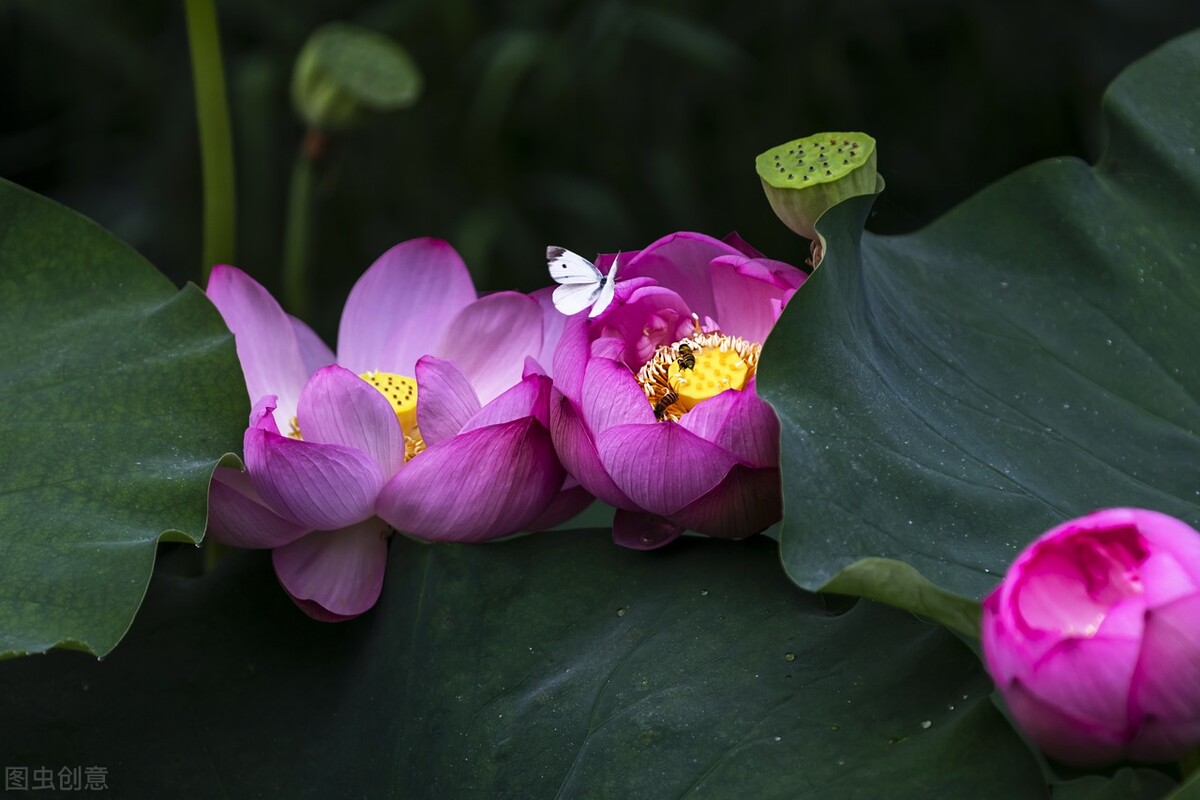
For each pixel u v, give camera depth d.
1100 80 4.83
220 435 2.46
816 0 5.41
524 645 2.44
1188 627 2.23
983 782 2.32
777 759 2.35
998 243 2.56
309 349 2.59
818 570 2.31
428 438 2.46
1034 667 2.25
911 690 2.36
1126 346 2.51
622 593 2.44
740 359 2.47
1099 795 2.32
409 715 2.43
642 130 5.61
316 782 2.43
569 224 5.58
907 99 5.54
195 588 2.51
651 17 5.07
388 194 5.52
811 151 2.47
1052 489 2.41
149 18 5.57
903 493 2.36
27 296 2.50
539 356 2.55
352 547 2.49
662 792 2.36
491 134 5.34
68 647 2.36
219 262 2.75
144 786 2.44
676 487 2.40
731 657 2.40
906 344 2.47
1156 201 2.56
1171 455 2.46
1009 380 2.49
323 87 3.06
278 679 2.47
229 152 2.74
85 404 2.46
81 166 5.59
